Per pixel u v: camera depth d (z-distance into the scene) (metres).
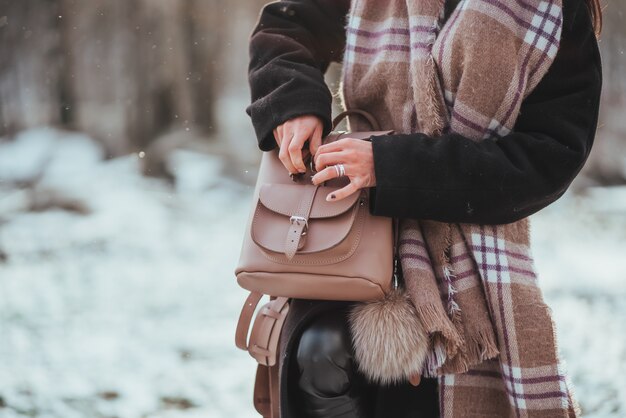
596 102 2.42
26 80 21.75
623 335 6.05
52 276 8.80
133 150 18.95
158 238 11.14
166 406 4.83
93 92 22.31
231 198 14.92
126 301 7.60
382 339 2.29
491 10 2.36
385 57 2.52
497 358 2.49
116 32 20.92
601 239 10.57
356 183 2.29
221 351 5.98
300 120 2.44
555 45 2.36
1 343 6.18
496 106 2.36
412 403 2.52
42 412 4.70
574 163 2.34
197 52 19.69
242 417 4.64
